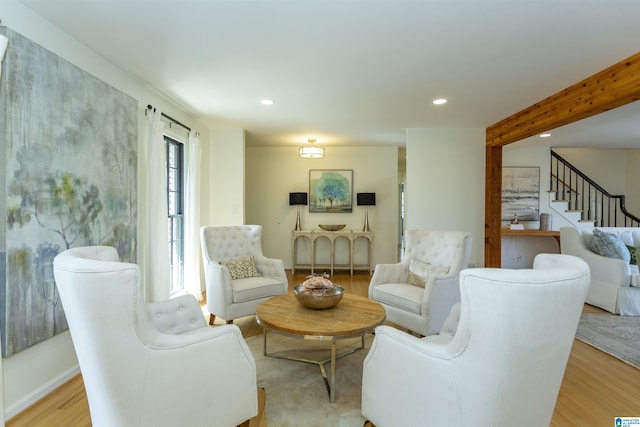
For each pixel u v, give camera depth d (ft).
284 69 8.96
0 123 5.63
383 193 20.30
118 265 3.79
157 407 4.09
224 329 4.74
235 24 6.79
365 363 5.26
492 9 6.19
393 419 4.72
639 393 6.73
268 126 15.28
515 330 3.48
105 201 8.22
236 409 4.82
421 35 7.16
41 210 6.38
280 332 6.47
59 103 6.79
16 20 6.05
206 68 8.96
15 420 5.83
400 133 16.58
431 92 10.68
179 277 13.55
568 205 20.95
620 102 8.88
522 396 3.80
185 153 13.44
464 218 15.60
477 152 15.55
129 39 7.45
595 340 9.39
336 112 12.96
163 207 10.80
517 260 19.94
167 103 11.73
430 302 8.52
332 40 7.41
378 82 9.86
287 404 6.35
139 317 3.91
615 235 13.20
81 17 6.57
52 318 6.63
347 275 19.04
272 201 20.72
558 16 6.41
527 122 12.32
